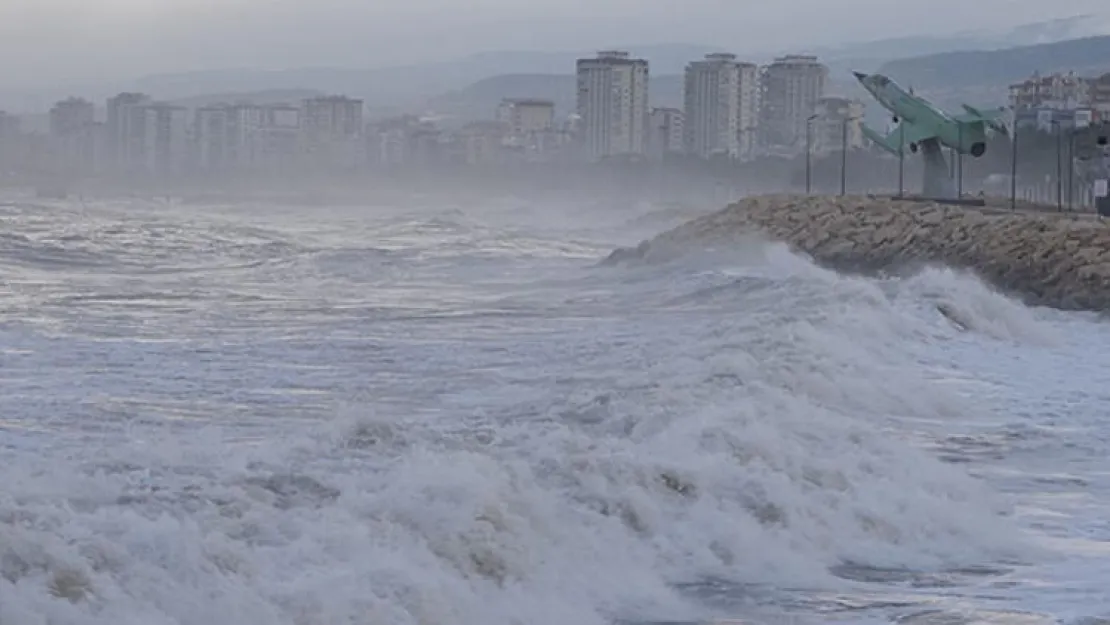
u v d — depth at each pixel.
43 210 182.88
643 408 34.34
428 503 21.44
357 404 39.59
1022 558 25.27
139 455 25.00
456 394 42.16
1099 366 52.62
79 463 24.09
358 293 85.06
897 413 41.00
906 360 50.44
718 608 21.56
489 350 54.09
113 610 16.81
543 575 21.08
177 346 53.56
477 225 177.00
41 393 40.25
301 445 26.47
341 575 18.75
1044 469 33.91
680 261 106.94
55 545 17.31
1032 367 51.47
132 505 20.34
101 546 17.66
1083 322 70.50
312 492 22.11
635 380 42.00
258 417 37.56
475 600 19.72
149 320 63.41
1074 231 91.62
